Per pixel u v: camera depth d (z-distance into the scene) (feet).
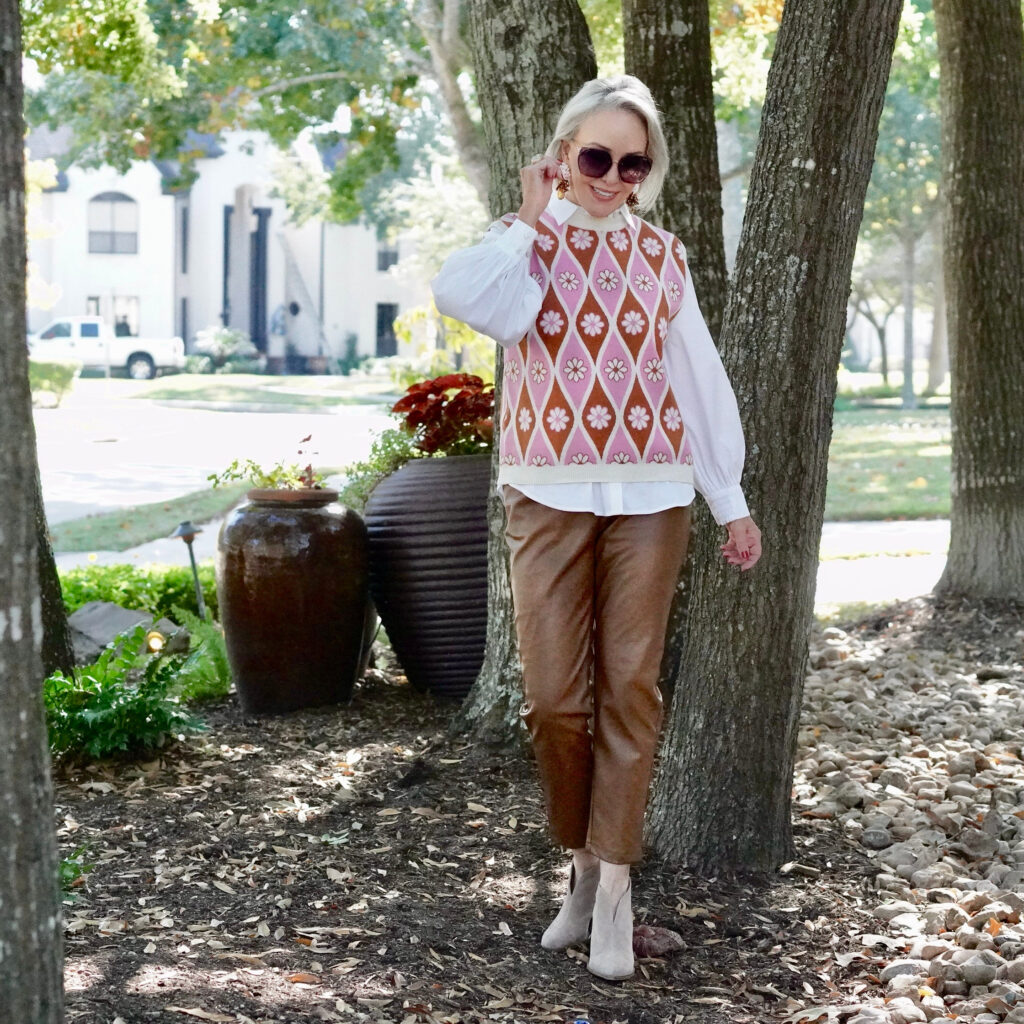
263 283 160.66
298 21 51.11
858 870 12.37
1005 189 23.65
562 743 9.58
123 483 55.98
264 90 53.72
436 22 48.26
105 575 25.32
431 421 19.52
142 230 149.28
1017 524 24.00
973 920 11.05
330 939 10.14
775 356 11.67
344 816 13.32
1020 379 24.07
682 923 11.09
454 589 18.08
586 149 9.06
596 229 9.40
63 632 17.74
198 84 54.24
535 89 14.75
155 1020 8.34
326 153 134.21
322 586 17.51
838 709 19.03
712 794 12.17
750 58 48.21
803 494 11.89
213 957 9.55
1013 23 23.31
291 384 131.03
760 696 12.12
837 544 37.58
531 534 9.41
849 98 11.33
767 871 12.14
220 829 12.82
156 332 150.61
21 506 5.75
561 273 9.25
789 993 9.98
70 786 14.28
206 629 20.08
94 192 147.84
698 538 12.39
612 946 9.87
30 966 5.89
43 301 80.89
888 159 111.86
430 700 18.38
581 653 9.49
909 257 120.98
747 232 11.84
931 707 19.12
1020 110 23.65
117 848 12.19
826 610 27.35
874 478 56.85
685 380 9.81
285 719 17.44
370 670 20.81
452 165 115.65
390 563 18.34
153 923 10.25
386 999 9.10
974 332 24.04
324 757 15.51
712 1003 9.70
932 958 10.48
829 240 11.56
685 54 16.33
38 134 146.72
